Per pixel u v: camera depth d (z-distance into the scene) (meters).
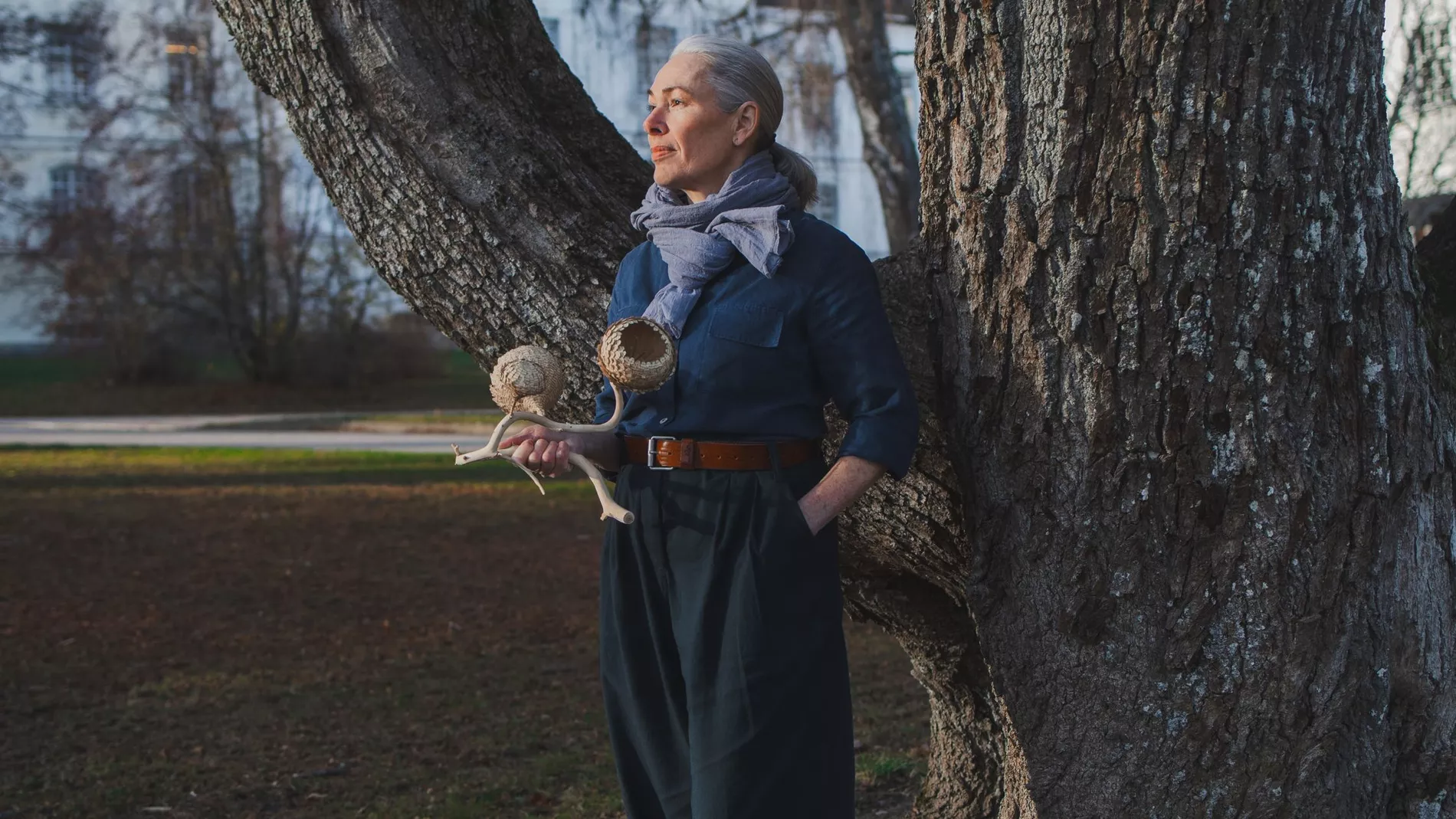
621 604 2.10
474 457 2.02
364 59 2.44
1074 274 2.04
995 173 2.10
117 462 15.10
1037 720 2.14
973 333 2.18
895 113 10.97
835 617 2.04
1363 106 2.02
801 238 2.06
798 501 2.01
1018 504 2.14
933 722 3.17
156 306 24.56
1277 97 1.94
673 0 10.88
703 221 2.09
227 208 23.78
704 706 1.99
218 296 24.36
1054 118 2.02
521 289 2.48
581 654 6.26
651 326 1.94
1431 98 7.93
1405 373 2.08
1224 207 1.96
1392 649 2.10
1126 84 1.97
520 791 4.15
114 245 23.59
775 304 2.02
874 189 25.77
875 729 4.86
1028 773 2.15
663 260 2.15
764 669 1.96
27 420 21.67
